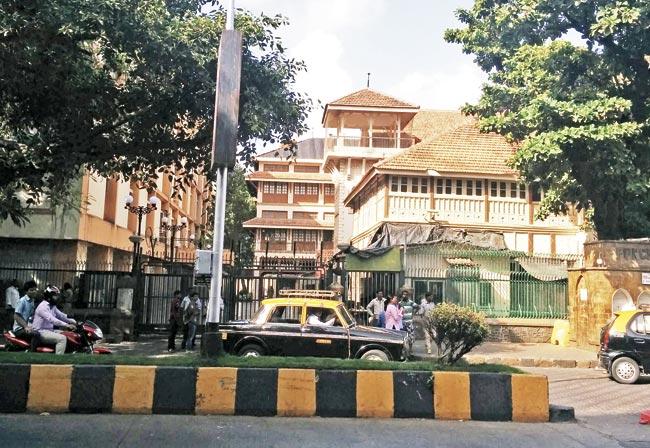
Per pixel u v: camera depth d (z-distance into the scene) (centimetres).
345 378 798
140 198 3095
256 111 1313
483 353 1675
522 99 1944
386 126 3731
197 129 1523
